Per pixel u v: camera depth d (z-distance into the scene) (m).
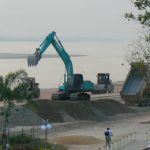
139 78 122.50
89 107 108.25
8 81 66.38
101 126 95.00
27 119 90.31
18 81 67.31
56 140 74.50
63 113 100.44
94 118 103.94
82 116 103.31
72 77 115.62
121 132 86.69
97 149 67.31
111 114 110.38
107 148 67.25
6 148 62.66
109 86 141.50
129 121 102.31
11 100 67.12
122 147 68.62
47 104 99.88
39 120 92.25
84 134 83.56
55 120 96.62
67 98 115.62
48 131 85.88
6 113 68.19
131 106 124.31
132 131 87.06
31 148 65.94
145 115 112.12
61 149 67.06
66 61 116.94
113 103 115.94
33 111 93.88
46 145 65.94
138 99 123.12
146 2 54.34
